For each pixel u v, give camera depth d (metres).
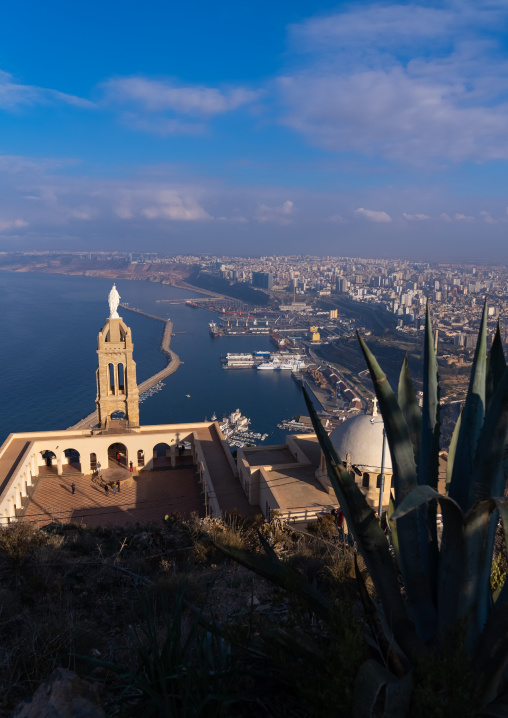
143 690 4.68
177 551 16.33
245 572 12.30
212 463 45.69
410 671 4.05
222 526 19.05
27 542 15.19
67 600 10.36
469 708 3.71
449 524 4.39
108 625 9.47
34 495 43.56
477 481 4.39
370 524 4.70
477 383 4.80
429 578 5.17
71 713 4.55
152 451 49.31
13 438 48.75
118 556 15.39
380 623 4.74
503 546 9.48
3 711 5.97
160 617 8.85
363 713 3.64
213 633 5.08
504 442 4.24
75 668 7.04
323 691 3.89
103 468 48.19
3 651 7.62
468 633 4.53
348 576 9.63
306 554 13.73
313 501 33.38
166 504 41.91
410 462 4.82
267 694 4.73
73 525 24.77
